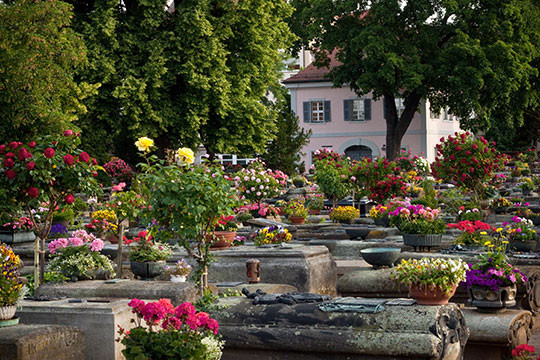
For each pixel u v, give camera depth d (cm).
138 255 1106
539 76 4394
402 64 3966
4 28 2134
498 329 834
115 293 881
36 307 773
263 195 2081
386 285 1063
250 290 1018
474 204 1906
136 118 2958
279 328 742
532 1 4288
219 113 3102
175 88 3234
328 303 757
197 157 4434
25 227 1479
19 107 2094
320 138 5278
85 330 757
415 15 4100
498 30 4153
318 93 5278
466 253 1234
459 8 4034
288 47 3594
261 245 1302
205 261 862
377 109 5162
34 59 2114
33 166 884
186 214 822
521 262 1191
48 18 2189
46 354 682
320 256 1221
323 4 4238
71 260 946
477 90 3975
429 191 2083
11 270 727
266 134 3366
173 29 3145
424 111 5000
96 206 1733
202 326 641
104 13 2958
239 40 3322
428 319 700
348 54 4319
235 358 763
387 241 1609
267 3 3309
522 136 5378
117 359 751
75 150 945
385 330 705
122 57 3022
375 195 2119
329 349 718
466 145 1908
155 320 641
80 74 2923
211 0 3183
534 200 2802
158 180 823
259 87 3431
